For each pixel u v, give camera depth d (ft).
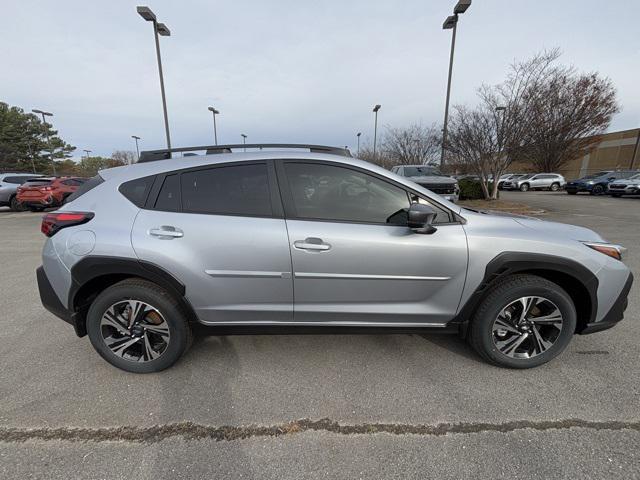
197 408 7.06
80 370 8.38
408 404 7.13
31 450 5.97
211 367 8.50
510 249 7.72
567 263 7.72
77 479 5.42
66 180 47.01
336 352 9.13
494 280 7.93
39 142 155.84
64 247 7.72
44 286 8.08
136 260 7.52
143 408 7.06
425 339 9.75
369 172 7.93
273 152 8.16
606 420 6.59
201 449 6.02
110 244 7.55
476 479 5.39
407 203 7.94
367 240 7.61
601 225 29.50
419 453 5.90
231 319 8.11
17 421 6.66
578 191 72.69
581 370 8.20
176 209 7.77
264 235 7.57
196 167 7.96
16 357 8.96
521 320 8.06
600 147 123.75
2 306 12.46
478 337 8.18
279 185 7.85
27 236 27.43
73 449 6.01
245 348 9.34
